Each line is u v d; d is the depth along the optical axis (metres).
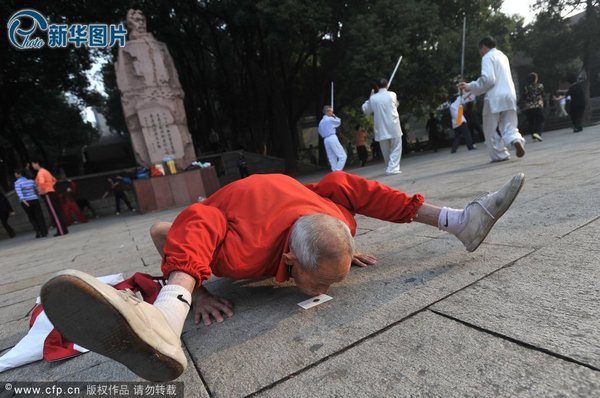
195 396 1.32
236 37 17.03
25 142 29.12
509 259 1.96
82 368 1.66
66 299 1.00
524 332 1.31
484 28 14.77
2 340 2.22
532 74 9.70
